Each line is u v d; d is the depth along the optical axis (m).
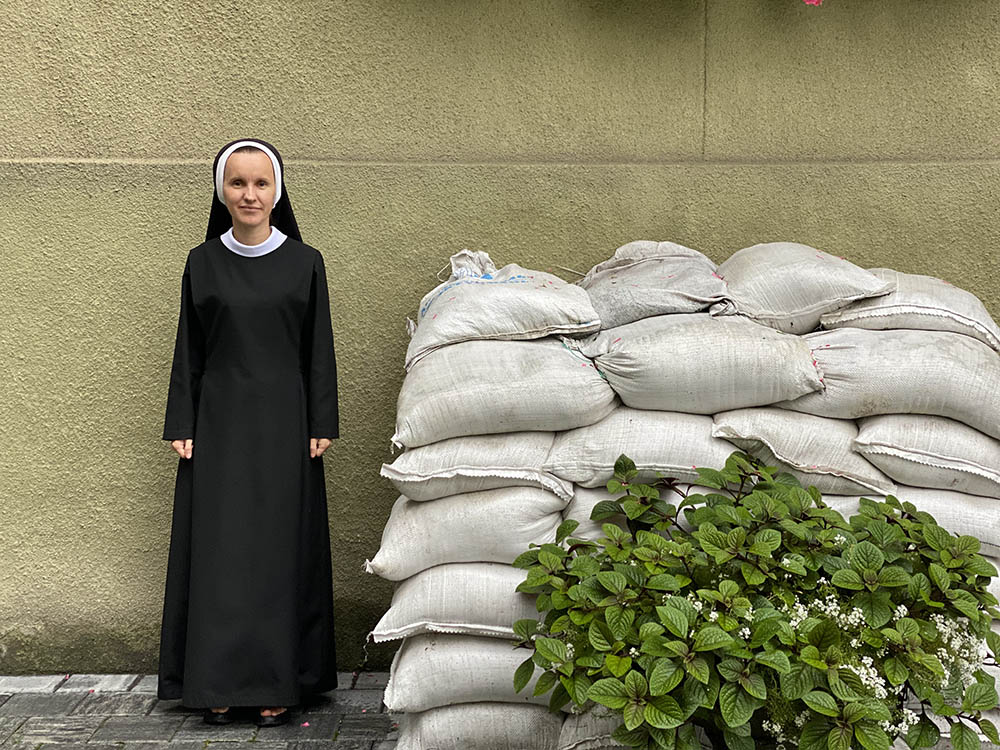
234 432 3.63
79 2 4.07
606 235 4.20
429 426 3.26
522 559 2.99
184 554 3.73
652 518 3.01
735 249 4.20
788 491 2.96
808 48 4.13
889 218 4.17
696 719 2.72
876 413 3.23
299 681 3.75
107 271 4.18
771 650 2.50
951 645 2.71
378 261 4.21
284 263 3.68
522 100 4.16
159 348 4.21
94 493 4.23
